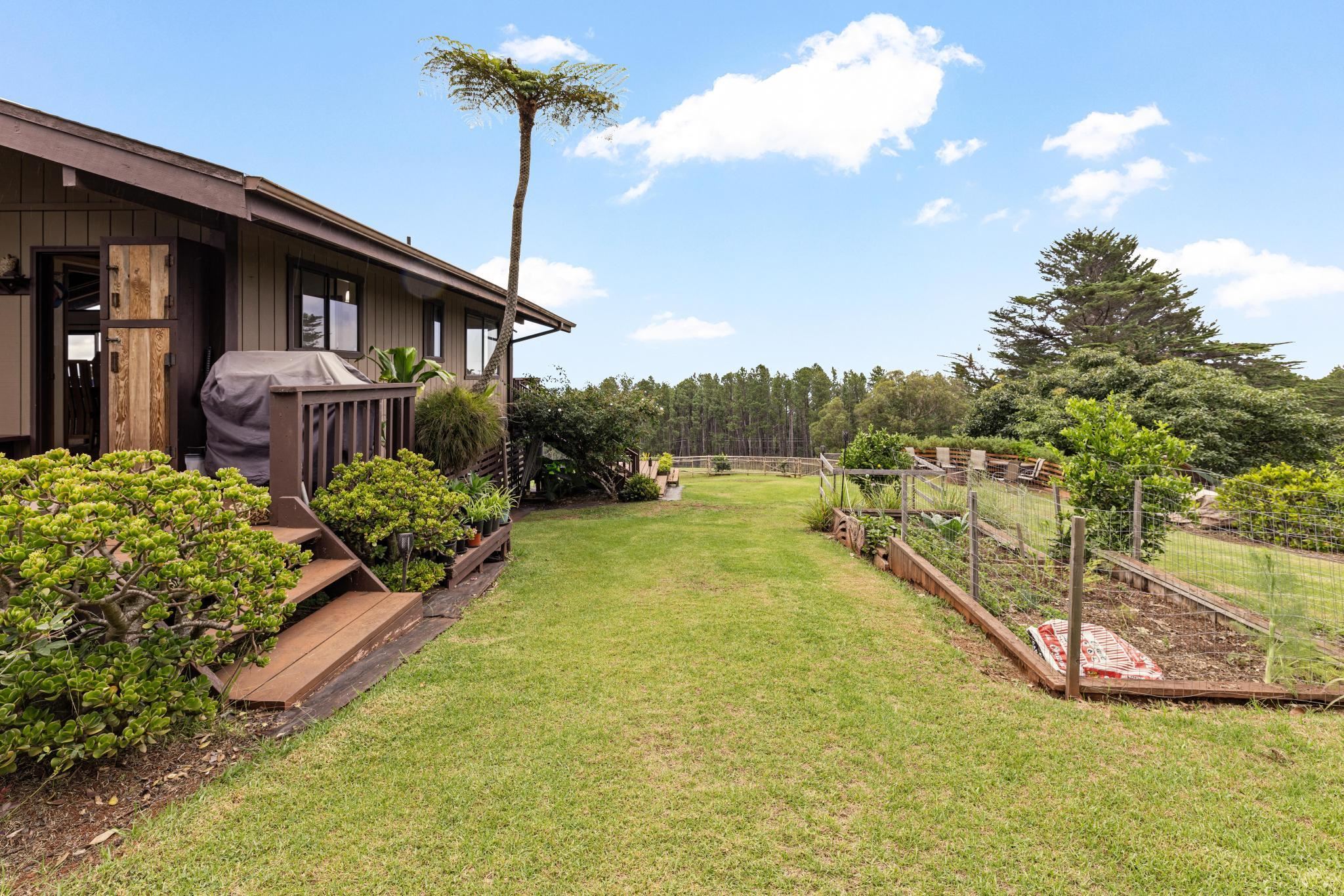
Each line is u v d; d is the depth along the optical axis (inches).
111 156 188.9
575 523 393.7
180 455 203.2
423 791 98.3
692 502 517.0
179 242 203.8
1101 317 1598.2
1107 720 127.7
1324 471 421.1
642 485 530.0
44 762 95.7
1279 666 145.5
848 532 317.4
